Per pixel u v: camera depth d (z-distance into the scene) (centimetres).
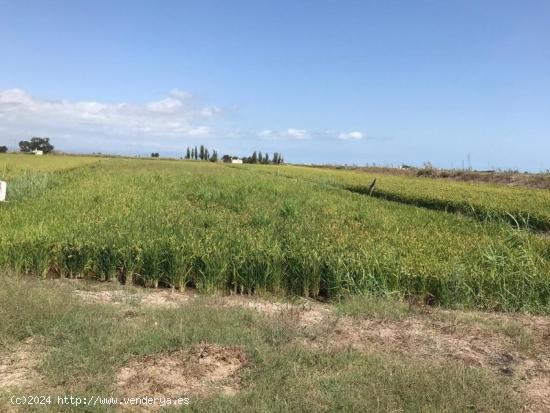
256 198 2102
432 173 5231
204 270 930
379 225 1481
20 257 950
